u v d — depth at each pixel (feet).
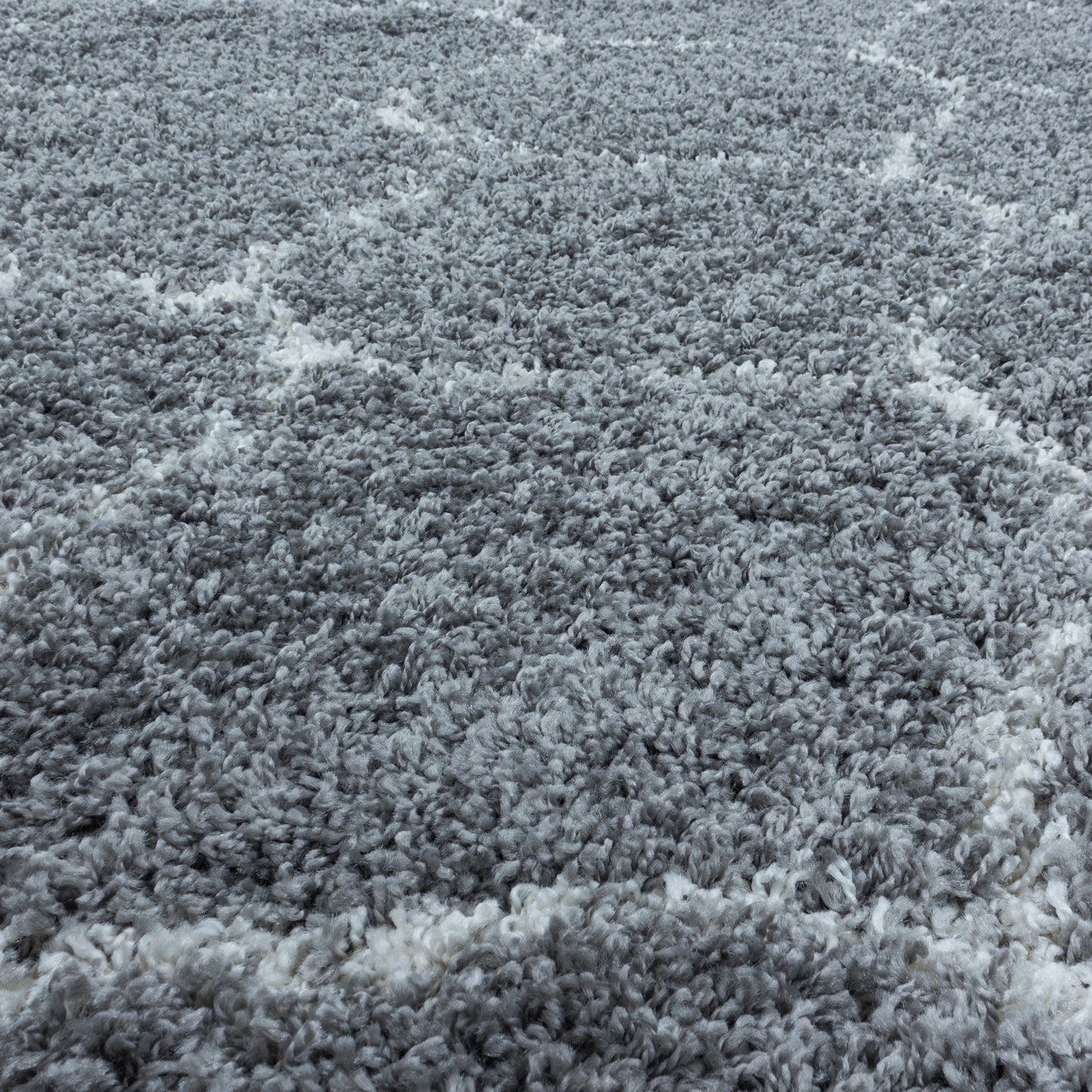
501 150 2.51
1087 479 1.79
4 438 1.74
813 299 2.10
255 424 1.81
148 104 2.56
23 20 2.91
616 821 1.40
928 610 1.61
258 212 2.23
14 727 1.43
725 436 1.82
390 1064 1.22
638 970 1.30
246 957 1.30
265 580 1.60
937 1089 1.23
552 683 1.51
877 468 1.78
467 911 1.34
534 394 1.88
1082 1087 1.23
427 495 1.71
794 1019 1.27
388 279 2.09
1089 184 2.47
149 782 1.40
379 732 1.47
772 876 1.36
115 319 1.95
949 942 1.34
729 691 1.51
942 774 1.44
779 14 3.31
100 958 1.29
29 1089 1.15
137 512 1.66
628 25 3.17
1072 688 1.51
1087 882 1.36
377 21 3.07
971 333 2.04
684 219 2.30
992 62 3.03
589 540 1.67
